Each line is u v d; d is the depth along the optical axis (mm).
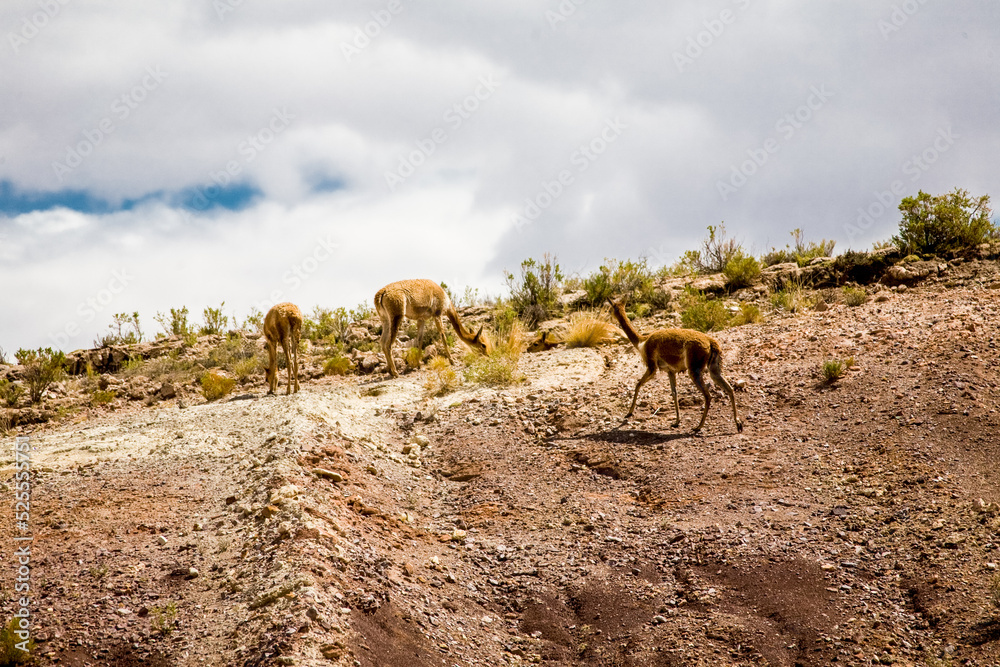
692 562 6926
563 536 7727
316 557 6438
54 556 6738
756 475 8438
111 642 5484
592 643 6043
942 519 6895
